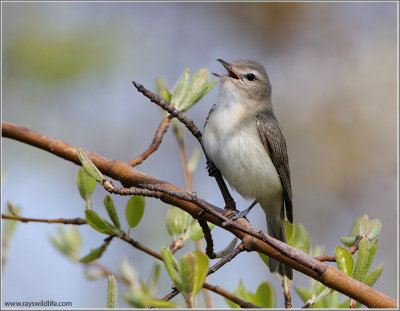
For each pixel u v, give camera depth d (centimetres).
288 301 672
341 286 570
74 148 708
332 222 1356
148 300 504
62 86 1255
